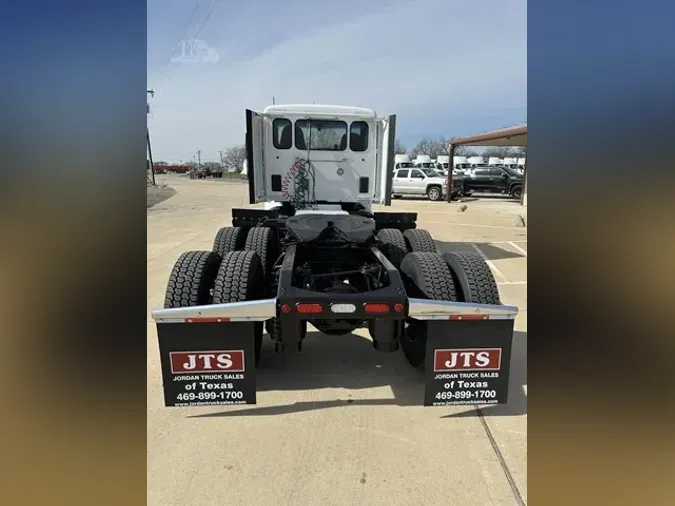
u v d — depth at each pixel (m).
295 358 3.82
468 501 2.21
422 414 2.96
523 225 12.57
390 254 4.96
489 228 12.12
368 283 3.67
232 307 2.69
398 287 2.85
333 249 3.88
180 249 8.83
